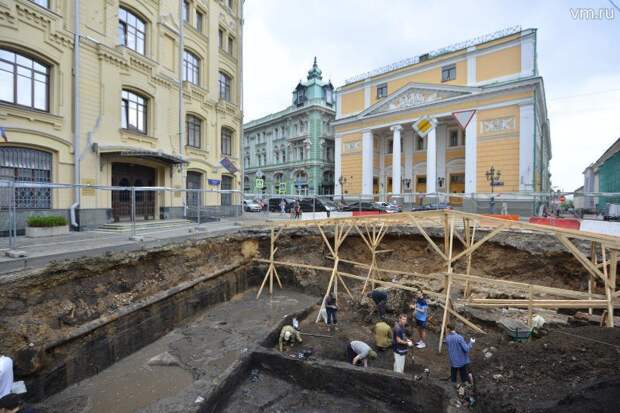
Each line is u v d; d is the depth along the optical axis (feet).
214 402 20.16
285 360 24.58
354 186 120.26
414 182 111.24
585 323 26.35
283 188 153.38
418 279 39.78
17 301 20.01
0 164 36.19
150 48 54.08
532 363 19.21
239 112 77.66
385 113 108.27
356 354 26.11
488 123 88.69
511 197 58.49
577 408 14.88
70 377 21.03
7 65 36.70
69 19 42.19
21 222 35.45
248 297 41.24
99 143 45.37
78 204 42.50
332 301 34.06
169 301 30.25
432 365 25.61
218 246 40.09
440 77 102.32
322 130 145.79
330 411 21.24
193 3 63.77
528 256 36.47
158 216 55.88
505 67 89.30
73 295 23.31
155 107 54.49
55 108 40.93
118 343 24.70
